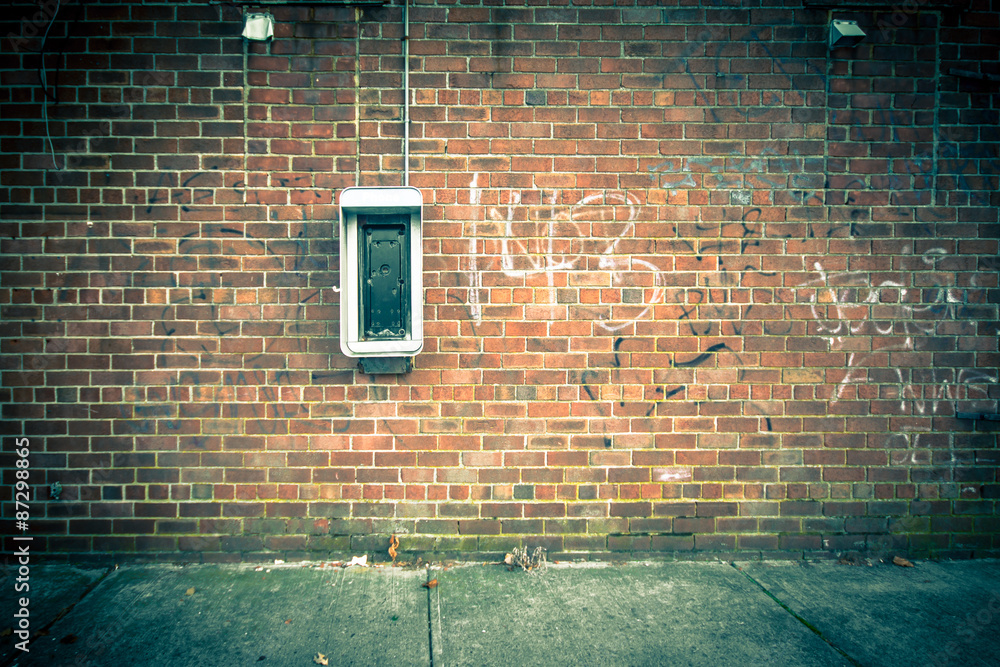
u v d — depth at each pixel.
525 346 3.38
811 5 3.32
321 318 3.34
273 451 3.33
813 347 3.38
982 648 2.60
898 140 3.41
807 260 3.41
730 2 3.34
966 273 3.37
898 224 3.42
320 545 3.34
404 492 3.36
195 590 3.01
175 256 3.30
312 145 3.31
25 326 3.29
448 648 2.57
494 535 3.37
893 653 2.57
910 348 3.40
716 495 3.42
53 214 3.28
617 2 3.32
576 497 3.39
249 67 3.27
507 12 3.30
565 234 3.37
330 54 3.28
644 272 3.39
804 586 3.12
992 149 3.42
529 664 2.47
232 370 3.33
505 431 3.38
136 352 3.31
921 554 3.40
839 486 3.39
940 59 3.39
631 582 3.13
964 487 3.39
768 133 3.38
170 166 3.29
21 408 3.29
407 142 3.31
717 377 3.42
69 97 3.26
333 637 2.64
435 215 3.33
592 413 3.39
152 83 3.26
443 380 3.36
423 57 3.30
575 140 3.35
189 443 3.33
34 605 2.86
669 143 3.37
